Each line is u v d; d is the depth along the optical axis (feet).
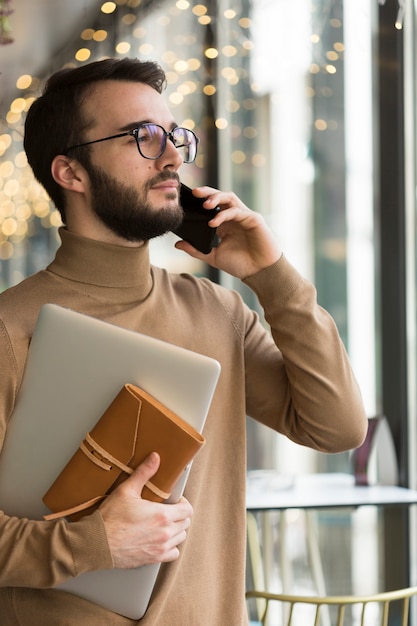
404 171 12.29
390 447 11.77
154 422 4.83
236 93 16.14
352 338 13.39
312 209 14.35
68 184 5.48
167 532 4.86
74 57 18.53
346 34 13.28
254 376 6.01
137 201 5.29
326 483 11.78
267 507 10.03
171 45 16.63
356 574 12.42
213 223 5.60
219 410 5.64
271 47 15.05
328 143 13.84
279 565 12.55
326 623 12.35
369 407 12.89
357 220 13.19
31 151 5.70
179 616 5.26
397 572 11.94
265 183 15.56
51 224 20.84
